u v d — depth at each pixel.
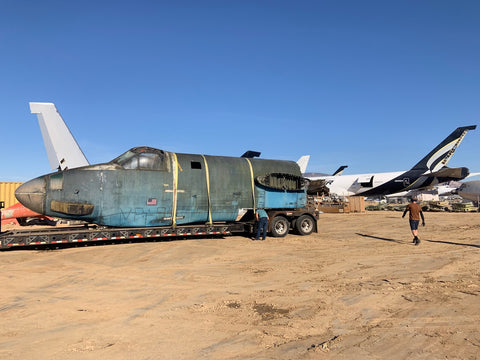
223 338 4.41
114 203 12.59
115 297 6.36
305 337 4.41
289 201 15.95
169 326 4.86
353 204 34.59
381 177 36.19
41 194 11.83
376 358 3.75
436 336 4.37
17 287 7.09
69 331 4.68
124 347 4.13
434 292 6.47
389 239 14.49
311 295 6.39
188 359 3.79
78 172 12.38
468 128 34.12
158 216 13.22
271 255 10.81
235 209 14.68
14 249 11.88
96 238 12.03
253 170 15.34
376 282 7.32
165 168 13.54
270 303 5.92
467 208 35.25
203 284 7.31
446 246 12.34
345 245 12.88
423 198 59.31
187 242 13.52
